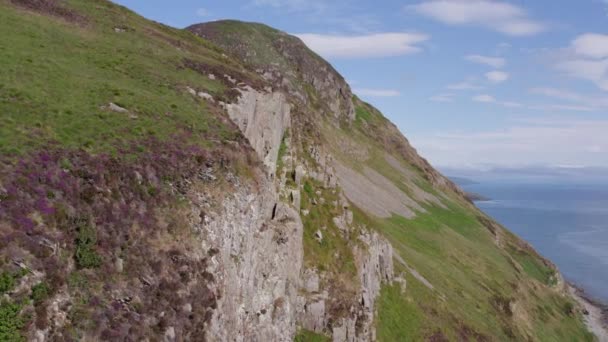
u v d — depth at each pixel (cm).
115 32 6272
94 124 3653
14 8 5622
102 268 2820
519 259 16550
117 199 3159
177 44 6938
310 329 5397
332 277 5953
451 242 13262
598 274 19950
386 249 7969
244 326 3853
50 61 4494
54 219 2728
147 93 4609
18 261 2428
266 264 4412
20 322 2305
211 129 4416
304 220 6316
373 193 13738
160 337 2866
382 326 6738
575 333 12138
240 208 3997
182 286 3147
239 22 18612
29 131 3219
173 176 3625
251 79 6241
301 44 19588
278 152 6375
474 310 9469
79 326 2534
